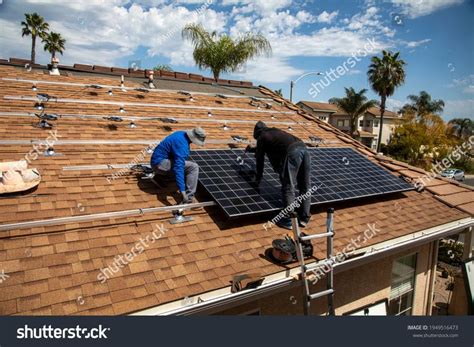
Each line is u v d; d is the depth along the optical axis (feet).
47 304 11.02
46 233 13.61
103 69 34.50
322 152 26.76
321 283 18.69
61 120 21.89
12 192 14.75
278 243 15.34
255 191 18.92
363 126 178.91
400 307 25.32
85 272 12.44
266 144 18.33
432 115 132.46
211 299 12.88
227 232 16.56
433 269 26.94
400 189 24.25
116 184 17.63
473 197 26.78
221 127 27.81
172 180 19.30
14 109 21.70
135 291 12.20
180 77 39.73
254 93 41.83
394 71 124.98
